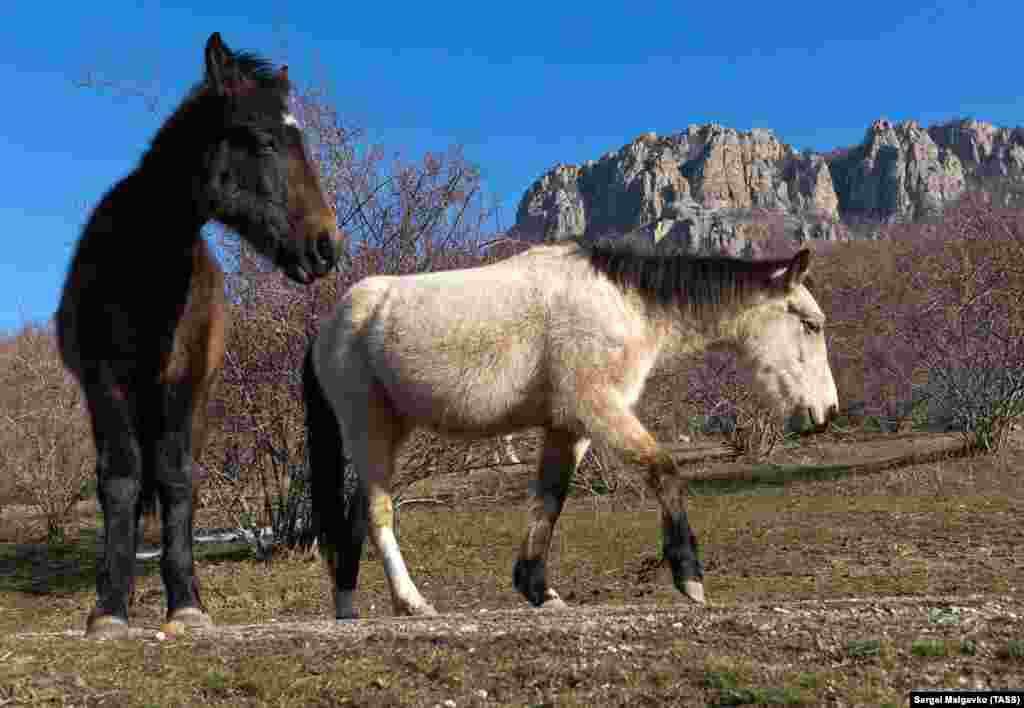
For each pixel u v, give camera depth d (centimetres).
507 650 385
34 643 417
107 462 446
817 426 591
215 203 458
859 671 346
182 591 465
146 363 462
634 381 553
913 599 471
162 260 460
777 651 372
